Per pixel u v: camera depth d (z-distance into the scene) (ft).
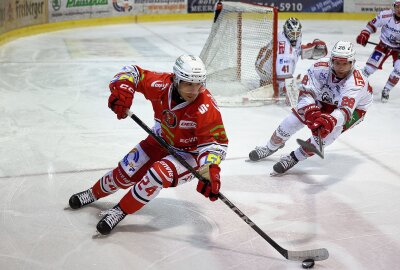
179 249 10.85
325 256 10.23
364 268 10.31
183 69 9.73
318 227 11.96
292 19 21.75
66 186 13.76
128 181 11.58
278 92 22.24
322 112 13.97
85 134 18.03
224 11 22.85
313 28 44.96
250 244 11.13
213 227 11.82
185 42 37.42
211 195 10.18
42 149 16.47
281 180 14.48
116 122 19.44
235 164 15.55
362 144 17.63
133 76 10.74
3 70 27.40
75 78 26.13
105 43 36.37
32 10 38.83
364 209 12.89
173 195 13.34
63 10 41.91
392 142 17.90
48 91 23.63
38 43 35.47
